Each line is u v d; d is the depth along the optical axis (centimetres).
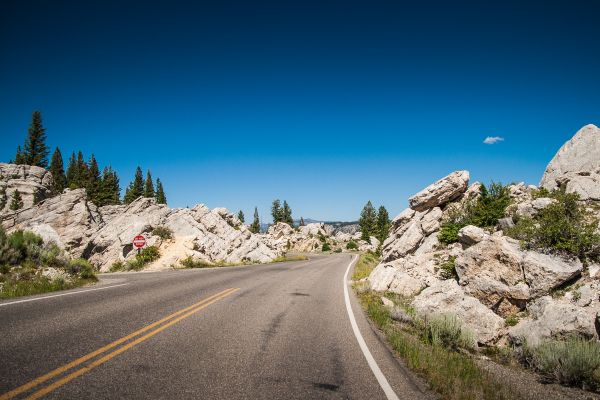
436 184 2561
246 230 4228
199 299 1191
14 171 6175
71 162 10400
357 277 2220
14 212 3984
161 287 1442
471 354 835
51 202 4156
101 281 1631
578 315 875
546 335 886
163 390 478
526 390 603
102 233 3397
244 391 492
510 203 2119
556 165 2239
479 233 1623
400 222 3041
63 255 1622
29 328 724
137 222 3369
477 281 1247
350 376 568
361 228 11906
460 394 507
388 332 866
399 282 1598
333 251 8694
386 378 566
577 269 1149
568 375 668
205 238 3544
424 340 841
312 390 507
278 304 1181
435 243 2081
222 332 790
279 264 3403
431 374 580
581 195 1680
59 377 493
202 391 484
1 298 1053
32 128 8469
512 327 1009
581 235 1254
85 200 4297
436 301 1156
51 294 1150
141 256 2886
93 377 504
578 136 2223
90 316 859
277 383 526
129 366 554
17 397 428
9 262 1366
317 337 796
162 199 11694
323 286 1728
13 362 536
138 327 783
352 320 996
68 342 649
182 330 783
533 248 1317
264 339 755
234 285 1603
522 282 1185
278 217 13512
